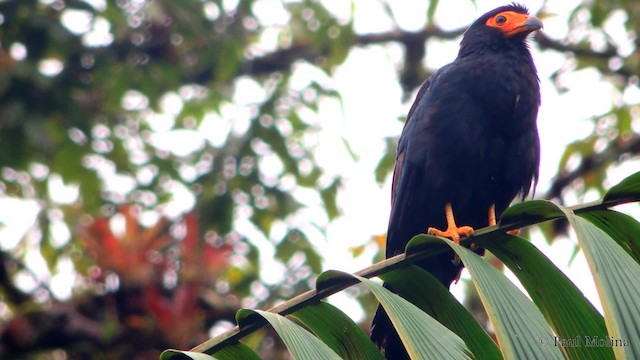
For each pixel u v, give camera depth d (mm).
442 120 7758
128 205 11641
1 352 11844
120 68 16406
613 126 15703
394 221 8219
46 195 15766
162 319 11000
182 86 18203
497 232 4910
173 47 16875
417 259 4980
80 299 12172
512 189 8016
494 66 7867
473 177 7832
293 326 4441
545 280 4727
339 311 4902
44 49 14711
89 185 15734
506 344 4137
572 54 16797
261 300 13547
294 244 14969
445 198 7918
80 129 15359
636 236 4691
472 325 4871
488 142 7746
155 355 10922
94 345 11758
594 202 4742
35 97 14719
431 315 4988
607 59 16703
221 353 4922
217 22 16531
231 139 16188
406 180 7984
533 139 7883
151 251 11359
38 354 12320
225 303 11500
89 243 11383
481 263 4574
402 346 5973
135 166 17047
